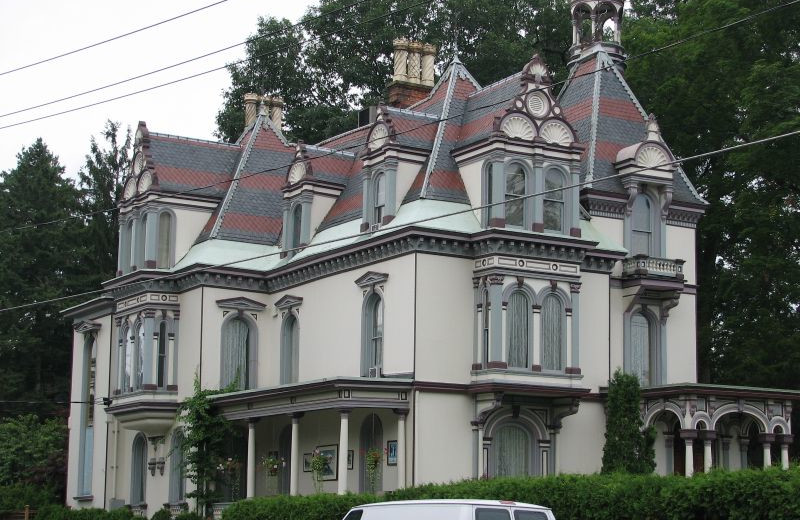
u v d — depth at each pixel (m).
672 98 58.31
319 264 48.06
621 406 43.78
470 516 27.23
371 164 46.88
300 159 51.56
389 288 44.12
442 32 79.00
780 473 28.14
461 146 45.28
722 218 57.44
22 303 78.06
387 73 79.38
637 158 47.94
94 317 58.88
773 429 44.72
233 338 51.06
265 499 40.62
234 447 49.62
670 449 45.91
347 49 79.69
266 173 55.19
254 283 51.62
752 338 54.50
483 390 42.25
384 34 77.88
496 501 27.80
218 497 47.75
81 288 79.06
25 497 60.62
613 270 47.16
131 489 54.06
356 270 46.28
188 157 54.84
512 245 43.03
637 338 47.62
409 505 28.25
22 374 77.00
